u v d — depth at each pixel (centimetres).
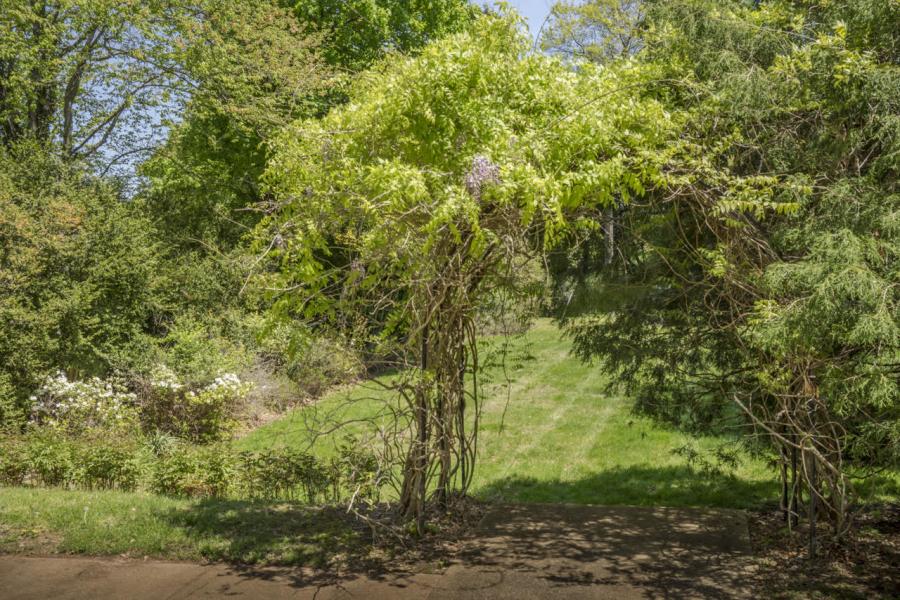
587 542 558
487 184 434
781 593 455
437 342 544
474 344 595
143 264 1199
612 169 460
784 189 469
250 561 511
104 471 734
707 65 527
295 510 617
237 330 1309
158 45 1435
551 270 638
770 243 496
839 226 424
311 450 927
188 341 1185
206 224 1686
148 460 782
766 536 570
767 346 439
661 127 491
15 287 998
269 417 1162
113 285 1184
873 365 423
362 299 504
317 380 633
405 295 526
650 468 827
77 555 524
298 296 504
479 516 625
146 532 554
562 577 486
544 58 500
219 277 1396
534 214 482
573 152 462
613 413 1083
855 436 496
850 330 397
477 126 464
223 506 625
